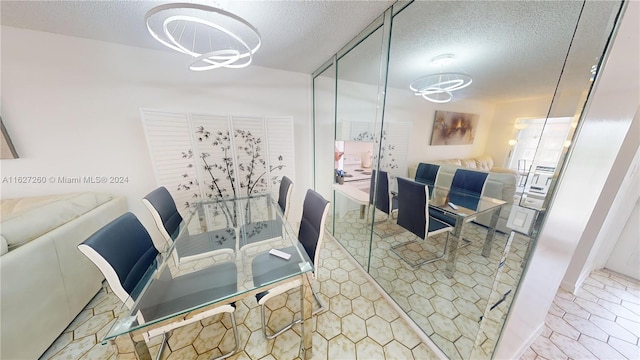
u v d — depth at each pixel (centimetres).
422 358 118
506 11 101
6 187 169
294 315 146
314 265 124
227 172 235
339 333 132
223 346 125
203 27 148
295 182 291
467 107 131
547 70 86
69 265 135
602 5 58
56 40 163
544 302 117
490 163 118
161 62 198
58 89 170
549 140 73
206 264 139
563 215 91
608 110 78
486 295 122
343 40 171
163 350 123
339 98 234
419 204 159
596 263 186
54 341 126
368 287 174
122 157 199
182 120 204
